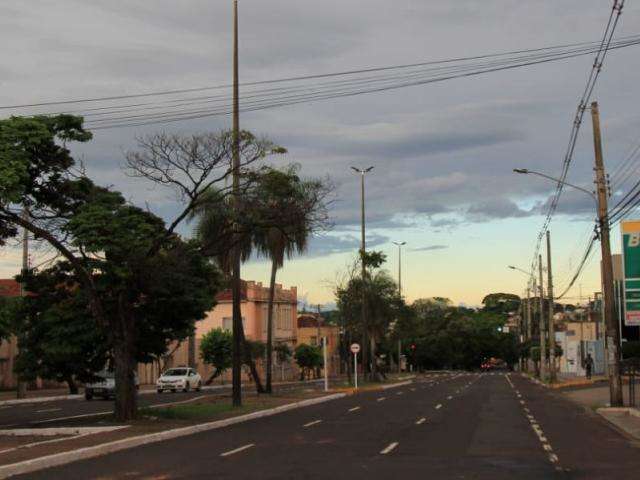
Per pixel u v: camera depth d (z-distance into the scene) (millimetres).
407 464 16344
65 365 26344
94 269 24953
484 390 52156
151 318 26672
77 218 23703
